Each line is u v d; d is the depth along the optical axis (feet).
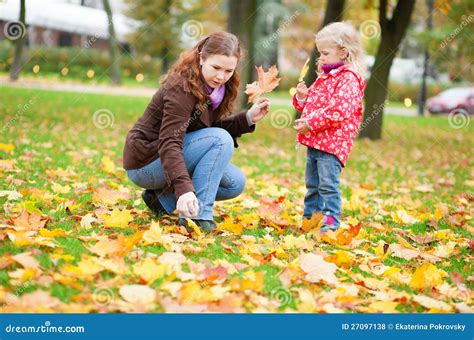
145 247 12.95
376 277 12.81
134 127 15.33
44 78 90.79
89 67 109.29
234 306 10.25
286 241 14.15
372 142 46.32
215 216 16.96
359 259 13.82
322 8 80.74
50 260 11.32
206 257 12.77
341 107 15.64
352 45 16.24
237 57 14.30
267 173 27.53
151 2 117.60
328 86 16.24
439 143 49.96
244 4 46.78
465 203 22.79
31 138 31.09
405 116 82.64
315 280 11.78
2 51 91.40
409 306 11.50
